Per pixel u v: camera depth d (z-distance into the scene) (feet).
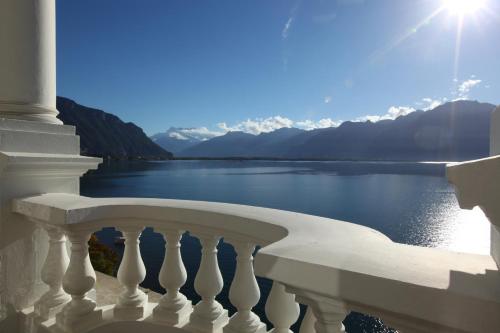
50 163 10.85
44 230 11.30
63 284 9.43
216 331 8.65
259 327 8.18
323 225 6.18
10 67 11.04
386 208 278.46
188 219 8.56
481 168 3.30
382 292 3.62
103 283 14.12
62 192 11.82
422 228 195.83
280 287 7.35
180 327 8.94
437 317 3.34
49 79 11.97
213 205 8.86
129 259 9.70
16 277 10.57
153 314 9.38
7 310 10.36
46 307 10.10
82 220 8.87
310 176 615.98
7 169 10.02
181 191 380.78
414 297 3.46
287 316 7.38
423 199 313.73
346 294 3.81
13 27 11.03
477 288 3.34
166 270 9.28
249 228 7.33
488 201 3.26
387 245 4.75
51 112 12.05
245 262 8.03
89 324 9.52
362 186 436.35
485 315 3.15
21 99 11.17
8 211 10.33
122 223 9.54
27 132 10.80
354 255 4.26
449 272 3.76
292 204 315.78
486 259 4.15
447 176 3.58
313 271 4.05
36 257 11.09
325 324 4.43
